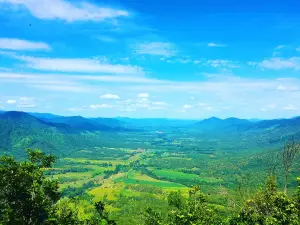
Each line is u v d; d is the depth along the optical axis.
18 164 40.09
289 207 47.72
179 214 56.28
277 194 51.16
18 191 37.88
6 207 36.59
